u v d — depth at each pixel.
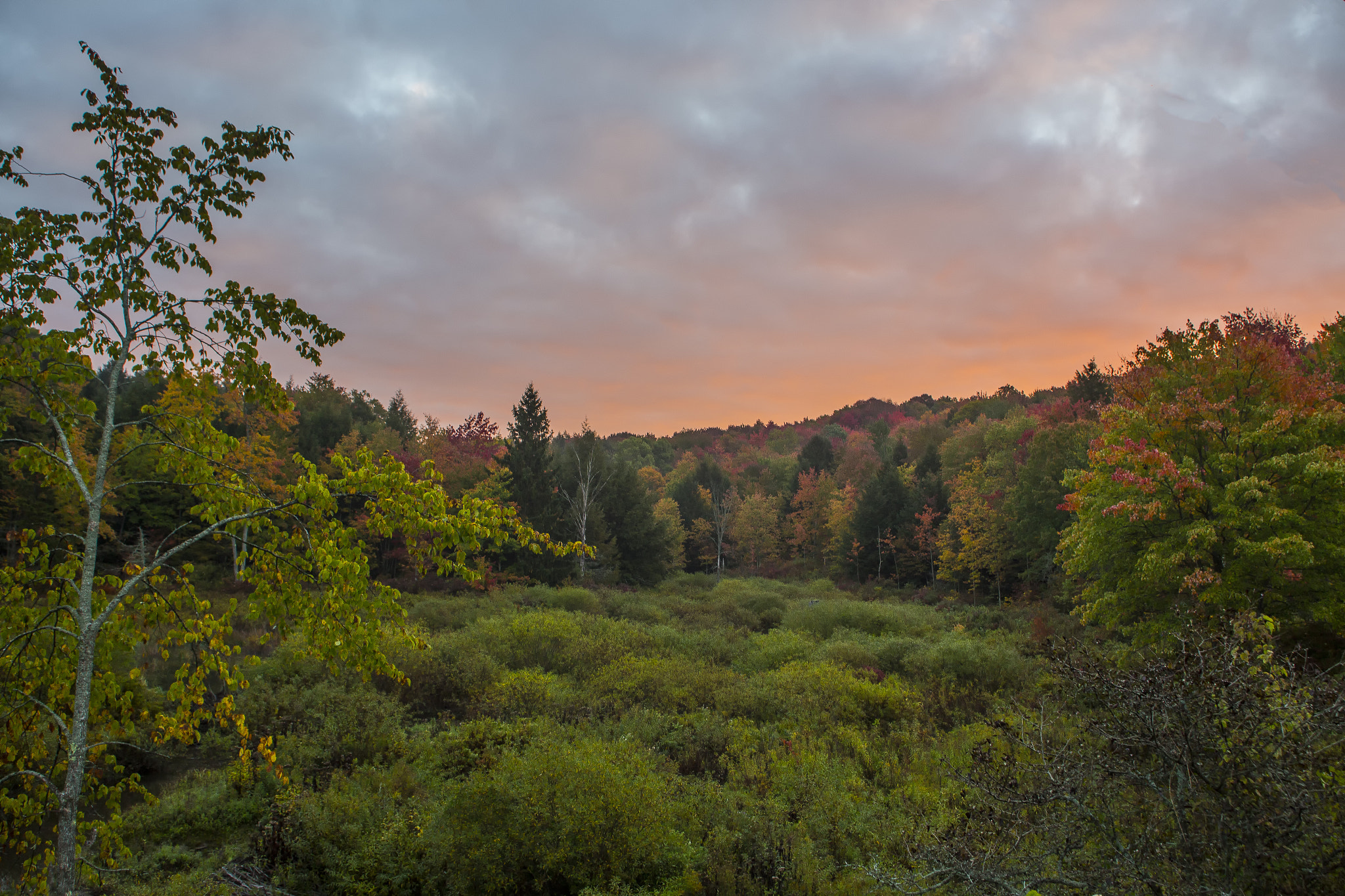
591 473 45.84
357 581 4.50
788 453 112.38
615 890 6.74
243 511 4.86
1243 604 12.34
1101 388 42.06
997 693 14.59
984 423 56.72
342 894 7.39
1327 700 4.03
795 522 61.03
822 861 7.65
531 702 13.40
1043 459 32.47
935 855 4.82
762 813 8.75
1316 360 17.67
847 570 52.69
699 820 8.34
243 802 9.17
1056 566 30.64
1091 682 4.75
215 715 4.89
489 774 8.45
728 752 11.40
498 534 4.80
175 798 9.24
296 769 9.87
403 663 14.61
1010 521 34.41
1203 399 14.11
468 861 7.13
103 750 4.66
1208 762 4.07
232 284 4.65
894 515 49.78
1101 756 4.50
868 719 13.65
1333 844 3.55
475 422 44.16
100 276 4.45
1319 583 12.63
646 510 47.34
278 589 4.84
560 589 32.41
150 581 4.83
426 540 31.17
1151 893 3.92
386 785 9.52
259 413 25.67
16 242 4.19
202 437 4.92
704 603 34.09
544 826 7.35
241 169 4.57
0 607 4.30
